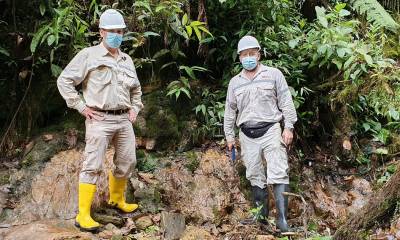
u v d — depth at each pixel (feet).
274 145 13.51
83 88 12.30
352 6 18.95
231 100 14.12
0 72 16.67
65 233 11.66
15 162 15.44
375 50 16.89
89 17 16.66
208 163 16.03
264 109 13.60
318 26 17.44
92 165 12.07
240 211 15.06
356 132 17.78
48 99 16.60
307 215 15.40
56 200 13.85
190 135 16.81
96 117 12.05
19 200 13.87
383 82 16.61
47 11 16.07
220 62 18.20
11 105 16.63
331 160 17.54
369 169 17.25
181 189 15.16
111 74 12.00
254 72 13.74
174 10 15.96
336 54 16.53
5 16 16.37
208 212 14.62
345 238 10.55
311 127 17.94
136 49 16.99
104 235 12.22
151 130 16.46
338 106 17.66
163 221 13.32
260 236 13.06
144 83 17.33
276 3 17.46
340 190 16.62
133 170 14.20
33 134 16.33
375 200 10.19
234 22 17.76
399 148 17.38
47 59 16.44
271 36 17.43
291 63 17.02
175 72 17.69
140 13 16.30
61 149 15.53
